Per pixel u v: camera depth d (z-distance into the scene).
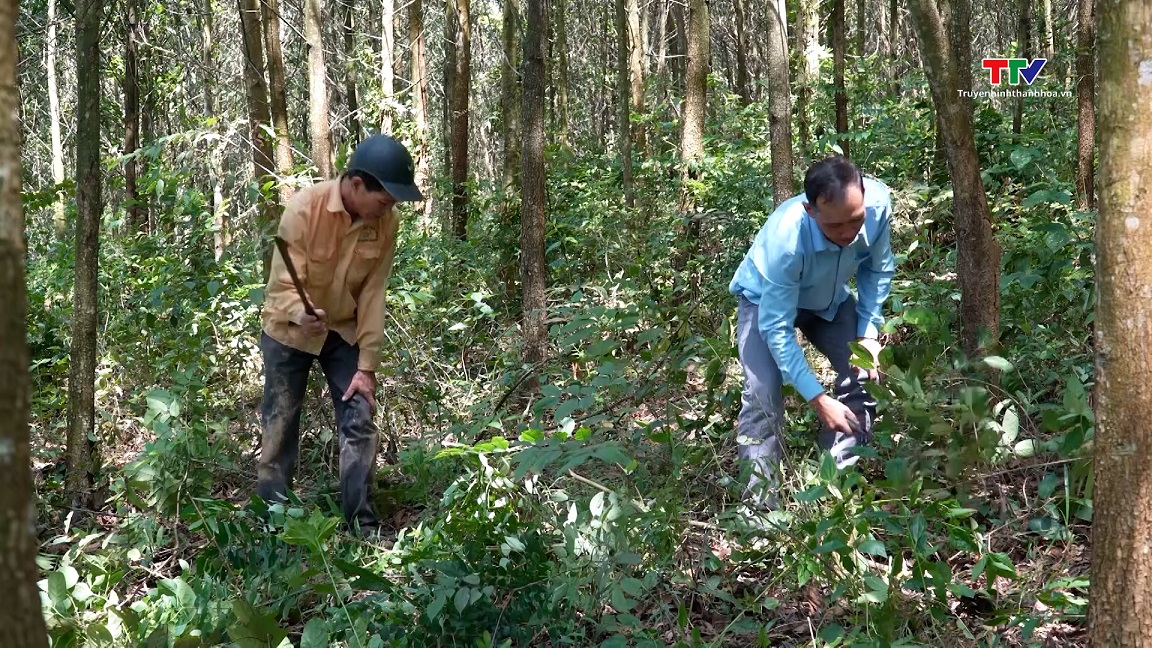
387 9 12.42
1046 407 3.47
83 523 4.48
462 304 6.91
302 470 5.05
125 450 5.60
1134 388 1.95
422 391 5.23
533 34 5.70
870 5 18.88
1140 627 1.99
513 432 4.77
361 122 12.88
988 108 7.58
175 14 13.18
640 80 12.48
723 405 4.21
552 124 15.40
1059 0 11.83
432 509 4.12
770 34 5.19
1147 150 1.89
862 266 4.01
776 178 5.29
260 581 3.42
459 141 9.31
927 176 7.29
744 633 3.15
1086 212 5.33
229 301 5.94
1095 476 2.05
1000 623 2.91
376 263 4.32
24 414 1.18
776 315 3.69
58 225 11.20
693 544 3.51
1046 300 4.62
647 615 3.33
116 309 6.46
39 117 19.53
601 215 7.70
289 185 5.93
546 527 3.47
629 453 3.59
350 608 3.07
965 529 3.00
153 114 13.38
